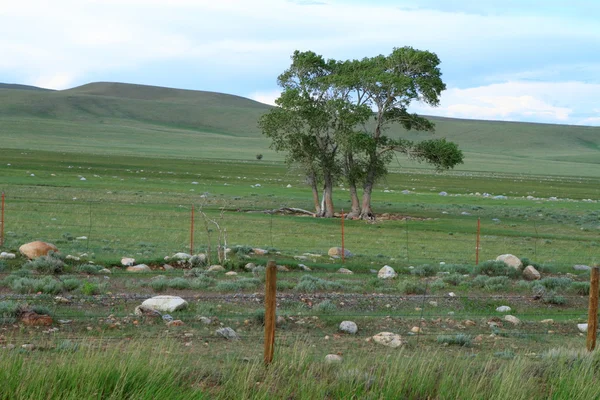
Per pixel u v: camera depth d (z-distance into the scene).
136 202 56.50
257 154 195.75
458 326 16.36
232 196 70.56
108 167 110.12
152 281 20.23
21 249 23.44
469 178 143.25
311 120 54.66
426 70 56.09
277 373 9.20
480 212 67.31
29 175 80.19
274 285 9.52
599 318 18.22
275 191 83.12
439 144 55.91
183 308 16.05
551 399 9.25
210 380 9.15
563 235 49.66
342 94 55.09
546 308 19.92
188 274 22.42
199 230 40.41
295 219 51.22
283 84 56.75
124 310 15.78
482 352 13.27
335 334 14.62
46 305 15.65
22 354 9.82
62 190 63.50
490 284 23.25
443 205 74.19
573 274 28.98
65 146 181.12
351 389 8.80
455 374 9.48
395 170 162.50
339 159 59.00
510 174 179.12
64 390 8.07
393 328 15.65
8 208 44.12
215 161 157.25
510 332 15.88
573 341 15.09
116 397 8.12
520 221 59.62
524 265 29.59
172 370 8.90
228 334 13.34
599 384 9.58
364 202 57.47
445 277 24.34
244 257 26.44
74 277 20.30
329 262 29.00
